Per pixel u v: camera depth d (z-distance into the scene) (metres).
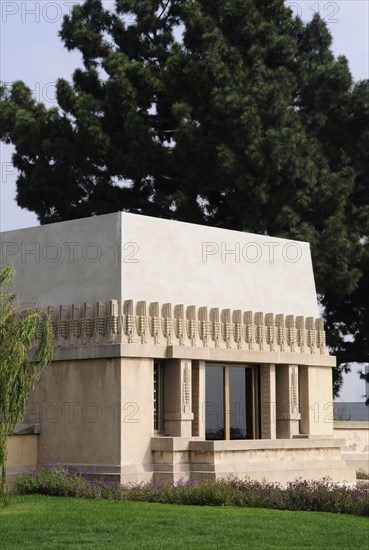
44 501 19.95
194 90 36.22
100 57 38.84
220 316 24.84
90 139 35.72
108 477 22.06
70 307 23.55
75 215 38.47
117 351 22.27
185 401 23.36
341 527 16.56
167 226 24.22
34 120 37.28
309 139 36.47
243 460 23.36
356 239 36.28
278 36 37.56
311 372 26.84
